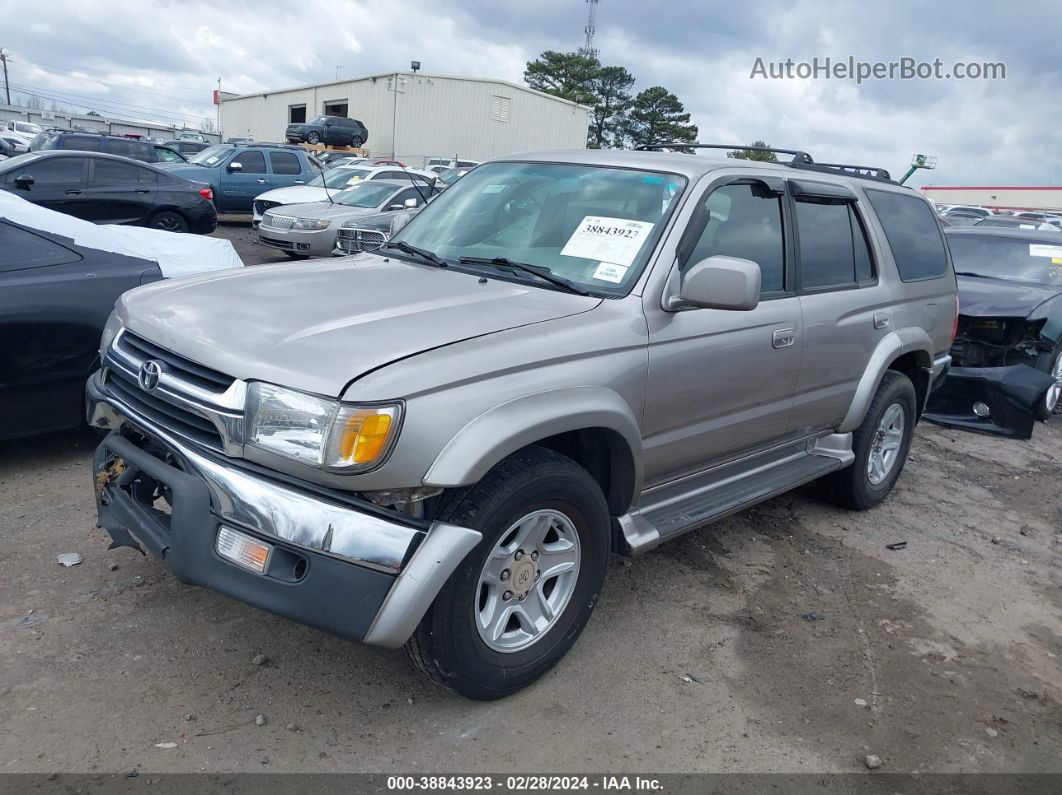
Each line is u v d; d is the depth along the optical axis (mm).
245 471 2617
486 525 2695
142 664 3053
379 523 2523
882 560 4570
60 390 4684
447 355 2666
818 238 4359
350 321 2861
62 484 4543
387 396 2490
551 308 3121
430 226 4086
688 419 3541
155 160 18906
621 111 63656
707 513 3744
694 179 3648
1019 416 7098
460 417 2600
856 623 3854
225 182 17656
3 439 4574
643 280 3312
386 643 2535
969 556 4746
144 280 5004
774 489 4152
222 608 3436
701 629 3658
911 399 5234
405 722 2879
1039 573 4609
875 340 4691
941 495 5738
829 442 4746
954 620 3979
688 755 2854
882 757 2938
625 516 3406
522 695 3088
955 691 3379
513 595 2961
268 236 12906
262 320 2885
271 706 2895
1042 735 3141
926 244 5371
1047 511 5613
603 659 3359
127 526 2969
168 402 2828
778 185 4082
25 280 4578
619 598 3850
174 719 2787
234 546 2602
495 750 2791
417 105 37500
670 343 3332
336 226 12500
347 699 2967
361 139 31047
